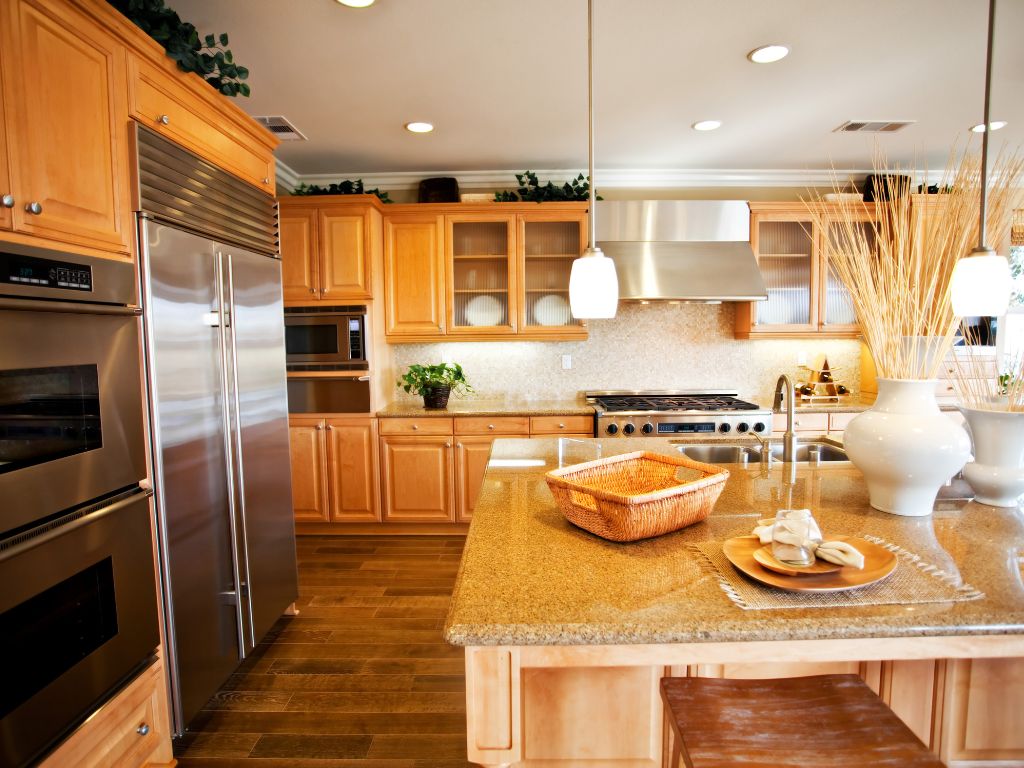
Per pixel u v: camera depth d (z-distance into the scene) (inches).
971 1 79.2
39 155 50.1
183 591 70.1
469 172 158.7
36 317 49.1
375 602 111.3
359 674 87.7
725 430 140.7
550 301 155.9
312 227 143.8
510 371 167.6
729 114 119.8
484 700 40.1
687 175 161.5
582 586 43.8
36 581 48.8
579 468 63.6
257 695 82.6
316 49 91.2
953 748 54.3
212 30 84.8
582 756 52.5
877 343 60.5
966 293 51.9
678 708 43.5
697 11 81.4
